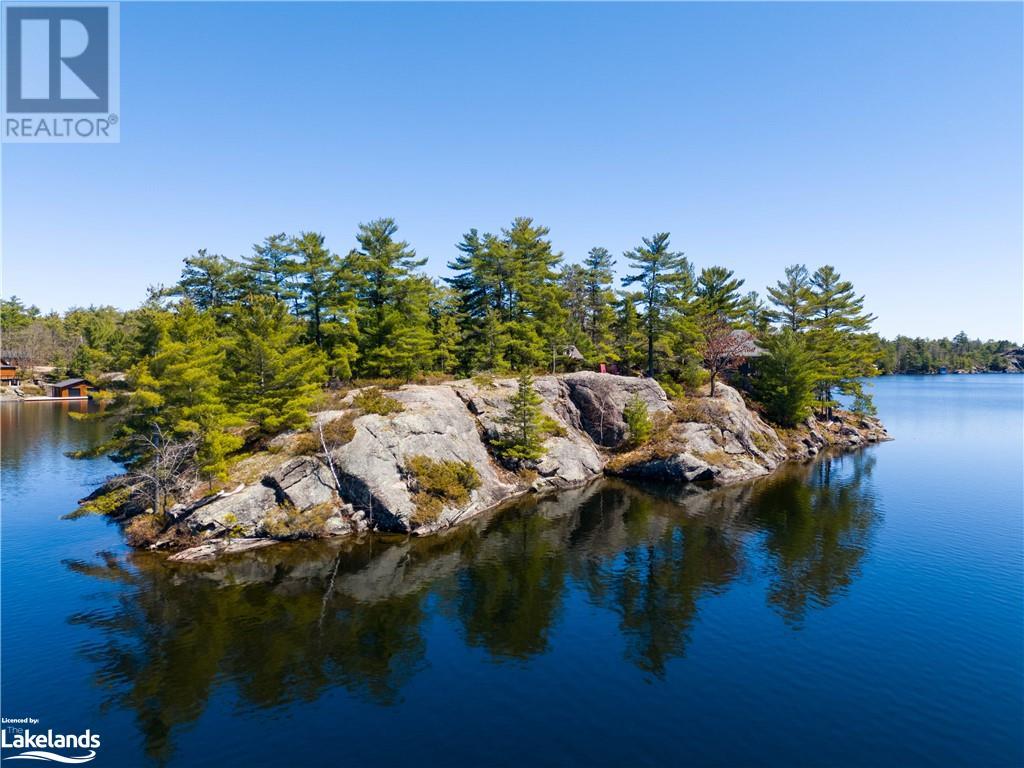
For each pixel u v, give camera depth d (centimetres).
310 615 2609
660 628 2522
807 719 1888
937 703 1972
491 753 1712
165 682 2061
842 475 5728
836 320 8194
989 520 4134
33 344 13762
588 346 7906
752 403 7419
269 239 5222
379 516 3816
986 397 14762
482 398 5394
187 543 3350
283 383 4072
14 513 4053
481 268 6831
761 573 3158
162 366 3509
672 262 6962
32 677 2073
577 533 3869
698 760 1689
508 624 2555
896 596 2838
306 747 1728
